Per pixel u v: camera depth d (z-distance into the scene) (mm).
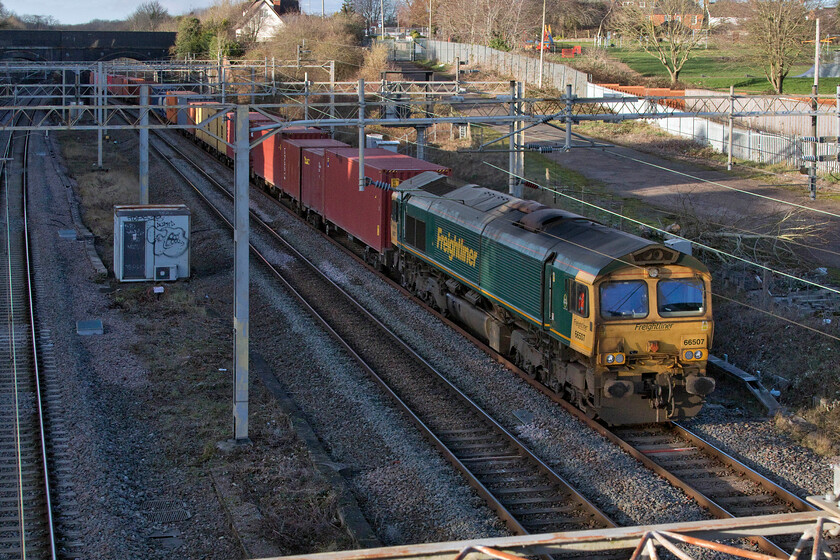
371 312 22734
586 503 12242
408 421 15656
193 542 11344
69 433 14383
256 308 23266
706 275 14906
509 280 17734
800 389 17578
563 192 35469
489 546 6816
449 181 23688
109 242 30188
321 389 17359
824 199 32656
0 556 10586
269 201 38031
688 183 37344
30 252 27484
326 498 12359
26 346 18906
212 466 13617
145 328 20828
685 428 15258
